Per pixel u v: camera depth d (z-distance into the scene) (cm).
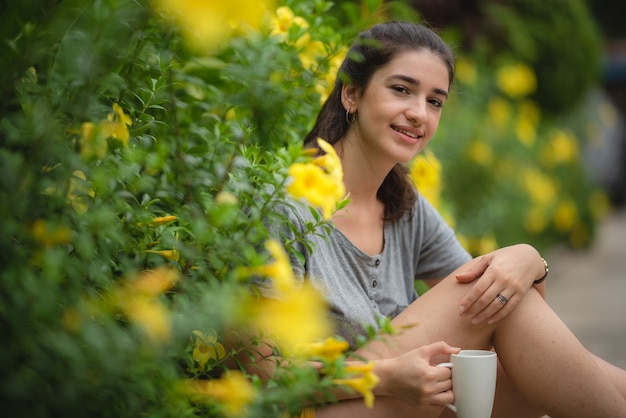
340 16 479
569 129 1270
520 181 930
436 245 319
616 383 292
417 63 276
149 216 205
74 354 153
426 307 278
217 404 183
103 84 210
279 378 192
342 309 265
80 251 174
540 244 1043
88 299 173
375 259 284
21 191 169
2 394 156
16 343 161
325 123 292
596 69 1229
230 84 295
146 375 173
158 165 201
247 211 244
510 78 929
